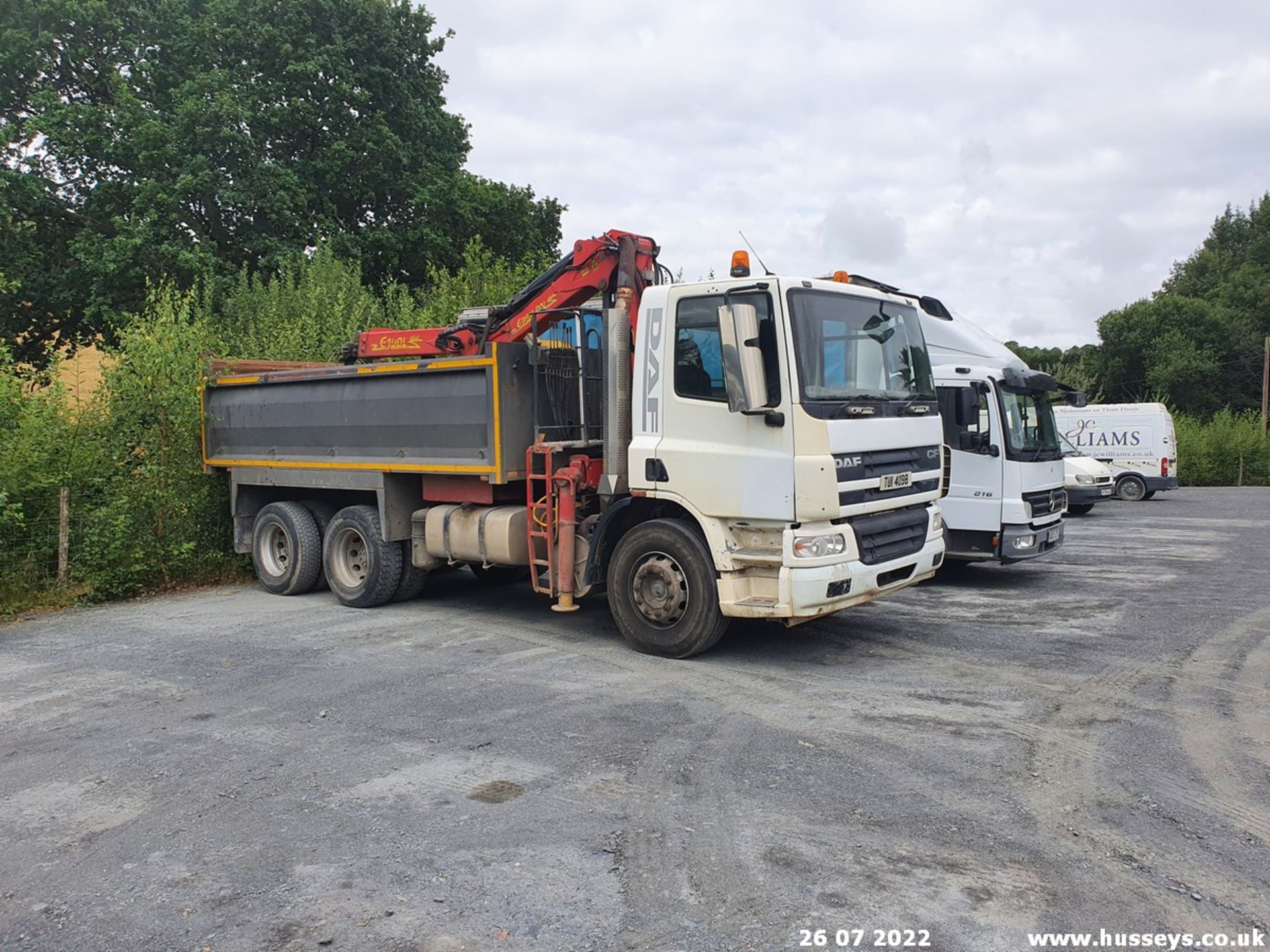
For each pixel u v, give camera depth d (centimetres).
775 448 629
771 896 346
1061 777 461
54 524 1025
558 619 866
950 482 948
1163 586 1038
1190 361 4803
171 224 2108
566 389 827
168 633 841
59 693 648
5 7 2180
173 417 1109
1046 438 1073
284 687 646
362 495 1004
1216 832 399
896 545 692
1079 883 354
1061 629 808
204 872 377
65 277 2211
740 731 535
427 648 757
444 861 380
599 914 335
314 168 2331
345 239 2303
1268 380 4781
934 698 598
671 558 695
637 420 705
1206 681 639
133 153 2166
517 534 804
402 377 862
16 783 480
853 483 635
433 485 879
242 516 1092
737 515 648
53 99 2181
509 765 487
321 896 354
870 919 329
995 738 520
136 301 2162
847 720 553
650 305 696
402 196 2572
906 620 845
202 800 451
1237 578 1092
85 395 1112
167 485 1105
